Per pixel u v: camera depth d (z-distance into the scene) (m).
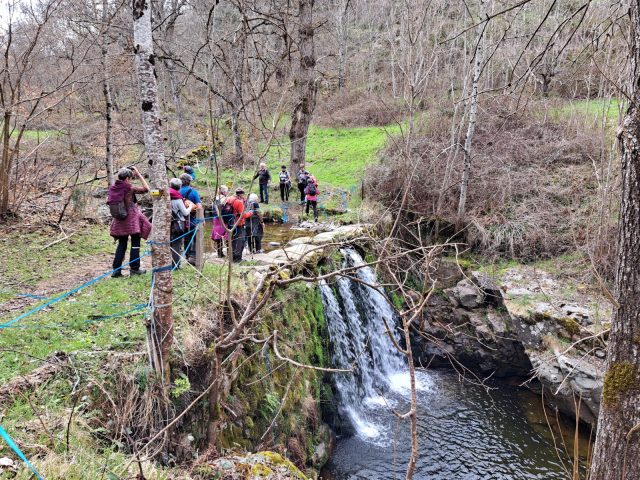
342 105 29.31
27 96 14.14
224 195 9.54
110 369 5.20
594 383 8.79
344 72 31.92
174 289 7.10
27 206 12.19
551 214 12.94
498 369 11.79
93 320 6.27
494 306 12.04
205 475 4.53
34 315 6.48
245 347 6.64
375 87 30.06
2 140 11.42
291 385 7.50
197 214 8.08
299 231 13.61
